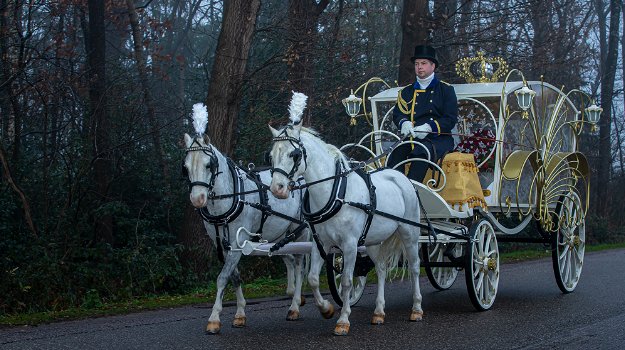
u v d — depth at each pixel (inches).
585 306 410.0
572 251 477.7
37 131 552.7
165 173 600.1
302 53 648.4
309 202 334.3
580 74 1096.2
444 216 390.6
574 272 478.3
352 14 809.5
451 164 402.0
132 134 576.7
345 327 332.2
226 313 402.3
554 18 1103.6
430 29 731.4
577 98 1112.8
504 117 429.7
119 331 344.8
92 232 549.0
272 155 317.1
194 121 337.7
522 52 813.2
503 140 447.2
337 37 724.7
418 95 428.8
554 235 461.4
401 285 517.3
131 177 599.8
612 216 1208.8
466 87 460.1
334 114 705.6
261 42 733.9
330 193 327.6
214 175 332.2
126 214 581.9
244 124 639.1
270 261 600.4
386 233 353.7
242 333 339.0
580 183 1114.7
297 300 379.6
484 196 430.9
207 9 1155.9
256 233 360.2
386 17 1000.9
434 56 430.9
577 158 492.7
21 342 319.0
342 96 709.3
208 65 859.4
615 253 794.8
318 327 354.3
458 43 752.3
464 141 458.3
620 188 1240.8
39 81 535.5
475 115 475.8
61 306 467.2
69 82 561.0
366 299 451.5
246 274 578.2
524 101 413.4
